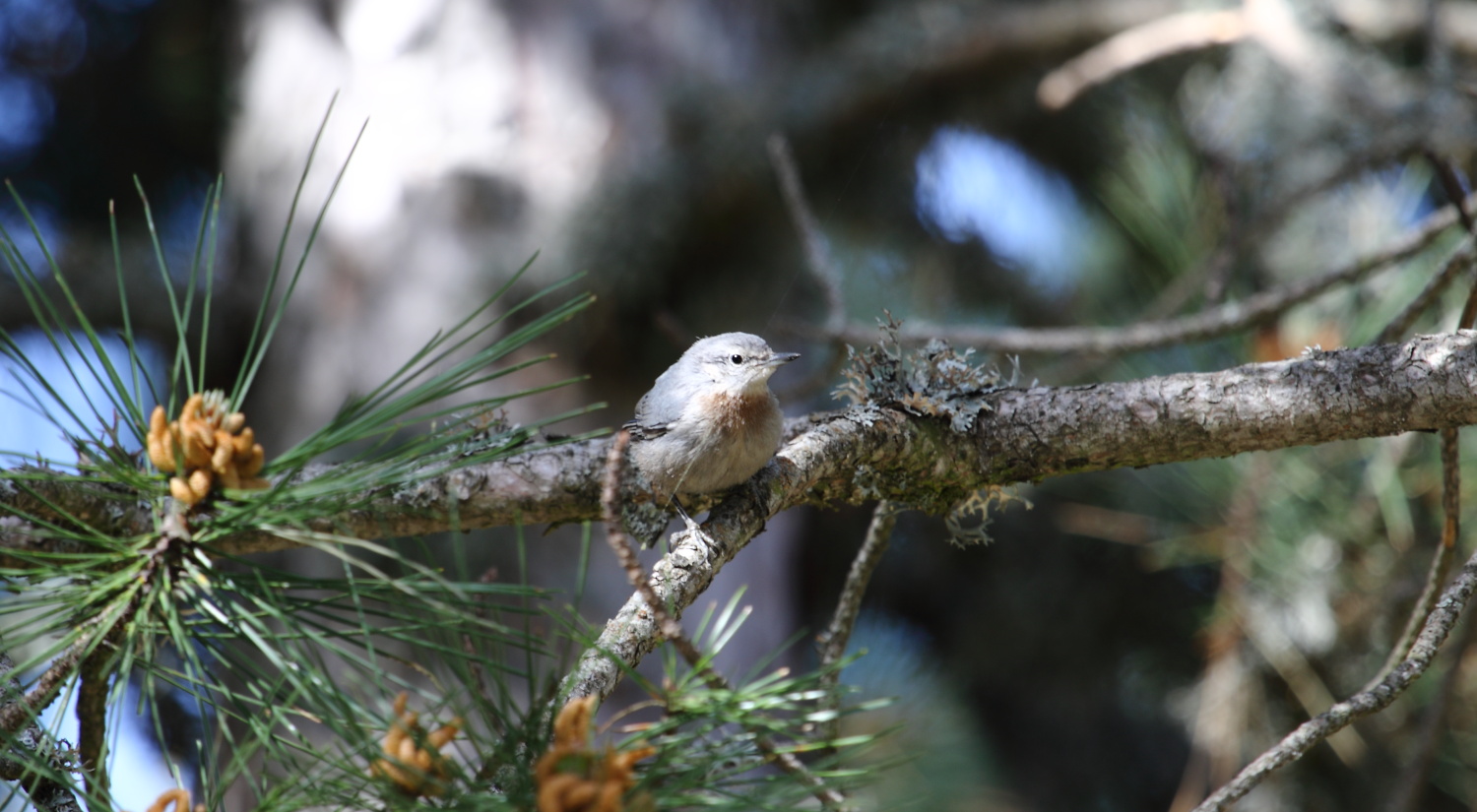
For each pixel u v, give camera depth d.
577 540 8.41
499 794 2.59
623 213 8.85
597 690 3.17
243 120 10.01
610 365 8.94
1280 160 8.31
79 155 10.20
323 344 9.23
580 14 9.58
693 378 5.21
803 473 4.57
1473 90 6.95
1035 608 10.31
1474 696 6.88
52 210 10.05
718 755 2.75
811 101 9.43
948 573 10.88
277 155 9.75
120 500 3.93
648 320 9.07
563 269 8.70
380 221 9.30
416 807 2.50
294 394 9.27
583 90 9.45
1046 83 8.51
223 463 2.95
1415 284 6.82
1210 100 8.77
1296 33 7.68
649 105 9.47
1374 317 6.95
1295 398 4.42
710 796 2.66
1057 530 10.32
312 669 2.73
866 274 10.55
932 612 11.01
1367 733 7.26
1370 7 8.84
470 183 9.19
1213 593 9.70
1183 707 8.63
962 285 10.81
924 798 3.00
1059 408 4.79
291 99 9.79
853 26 10.73
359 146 9.52
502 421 4.54
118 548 2.95
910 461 4.84
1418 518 6.88
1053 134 10.87
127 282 9.16
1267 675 7.56
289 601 3.01
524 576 2.62
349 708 2.66
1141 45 8.20
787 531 9.99
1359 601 6.83
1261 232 6.89
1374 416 4.32
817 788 2.71
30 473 2.98
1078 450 4.77
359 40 9.70
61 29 9.93
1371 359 4.36
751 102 9.40
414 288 9.05
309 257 9.44
